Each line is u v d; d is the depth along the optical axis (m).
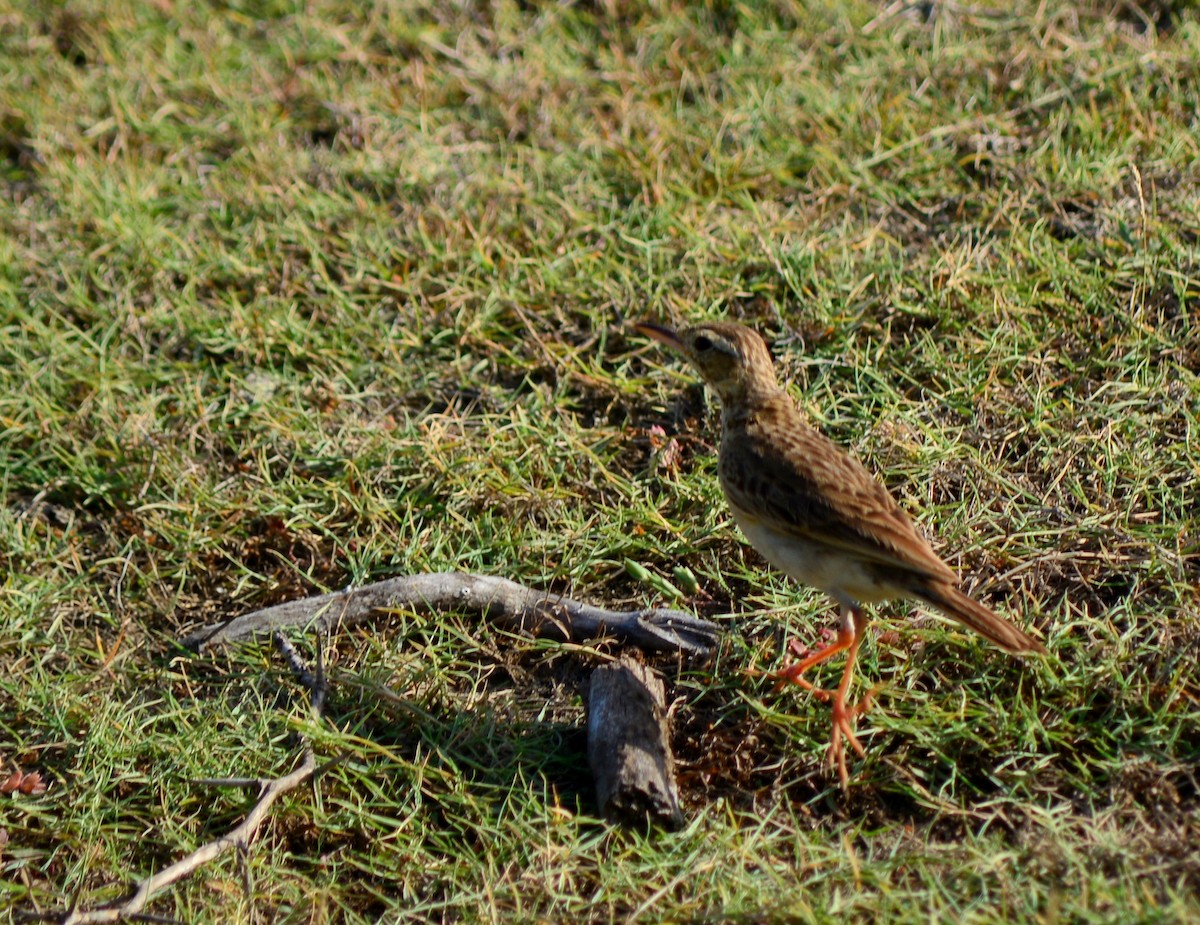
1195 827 8.81
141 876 9.68
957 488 11.59
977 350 12.57
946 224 14.16
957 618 9.27
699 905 8.69
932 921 8.01
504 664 11.00
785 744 9.92
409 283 14.30
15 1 18.30
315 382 13.48
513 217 14.95
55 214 15.70
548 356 13.37
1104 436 11.59
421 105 16.66
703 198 14.84
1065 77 15.57
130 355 14.14
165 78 17.38
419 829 9.80
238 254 14.87
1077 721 9.70
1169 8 16.42
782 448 10.13
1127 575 10.60
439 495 12.29
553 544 11.73
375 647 11.13
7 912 9.27
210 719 10.61
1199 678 9.71
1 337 14.09
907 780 9.53
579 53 17.17
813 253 13.65
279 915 9.38
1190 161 14.18
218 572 12.16
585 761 10.17
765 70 16.36
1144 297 12.86
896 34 16.50
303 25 17.83
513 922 8.86
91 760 10.48
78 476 12.94
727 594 11.28
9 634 11.60
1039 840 8.79
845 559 9.73
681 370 13.07
